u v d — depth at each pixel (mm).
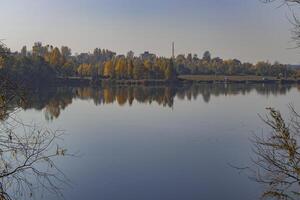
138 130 28078
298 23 3258
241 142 23312
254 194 13938
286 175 3652
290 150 3494
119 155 20078
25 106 3742
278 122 3596
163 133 26953
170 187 15156
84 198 13516
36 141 4004
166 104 45281
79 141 23188
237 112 38000
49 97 43281
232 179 15703
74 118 32531
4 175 3756
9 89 3639
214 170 17234
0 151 3697
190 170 17469
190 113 37781
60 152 4512
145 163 18547
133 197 13969
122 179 15898
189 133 26922
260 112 37250
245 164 17609
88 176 15906
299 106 32875
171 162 18906
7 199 3795
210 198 13812
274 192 3770
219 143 23344
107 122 31500
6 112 3617
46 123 28234
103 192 14227
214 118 34281
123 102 46656
